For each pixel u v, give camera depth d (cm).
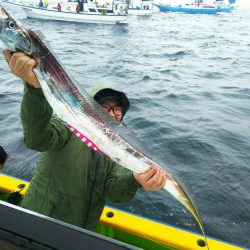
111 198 213
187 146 616
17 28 130
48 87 139
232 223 407
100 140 155
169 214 415
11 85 1028
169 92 1080
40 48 136
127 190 205
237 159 572
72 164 196
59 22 3325
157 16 5544
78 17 3288
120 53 1983
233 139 666
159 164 171
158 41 2661
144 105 902
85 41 2392
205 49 2352
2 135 618
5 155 335
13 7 4203
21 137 603
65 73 144
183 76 1416
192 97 1030
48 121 165
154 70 1520
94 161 205
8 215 129
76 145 198
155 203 431
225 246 255
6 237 126
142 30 3356
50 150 187
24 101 155
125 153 162
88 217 210
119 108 216
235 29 3950
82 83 1192
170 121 764
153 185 169
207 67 1672
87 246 120
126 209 420
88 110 152
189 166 543
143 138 658
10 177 336
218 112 870
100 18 3334
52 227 124
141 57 1889
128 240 282
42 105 156
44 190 202
